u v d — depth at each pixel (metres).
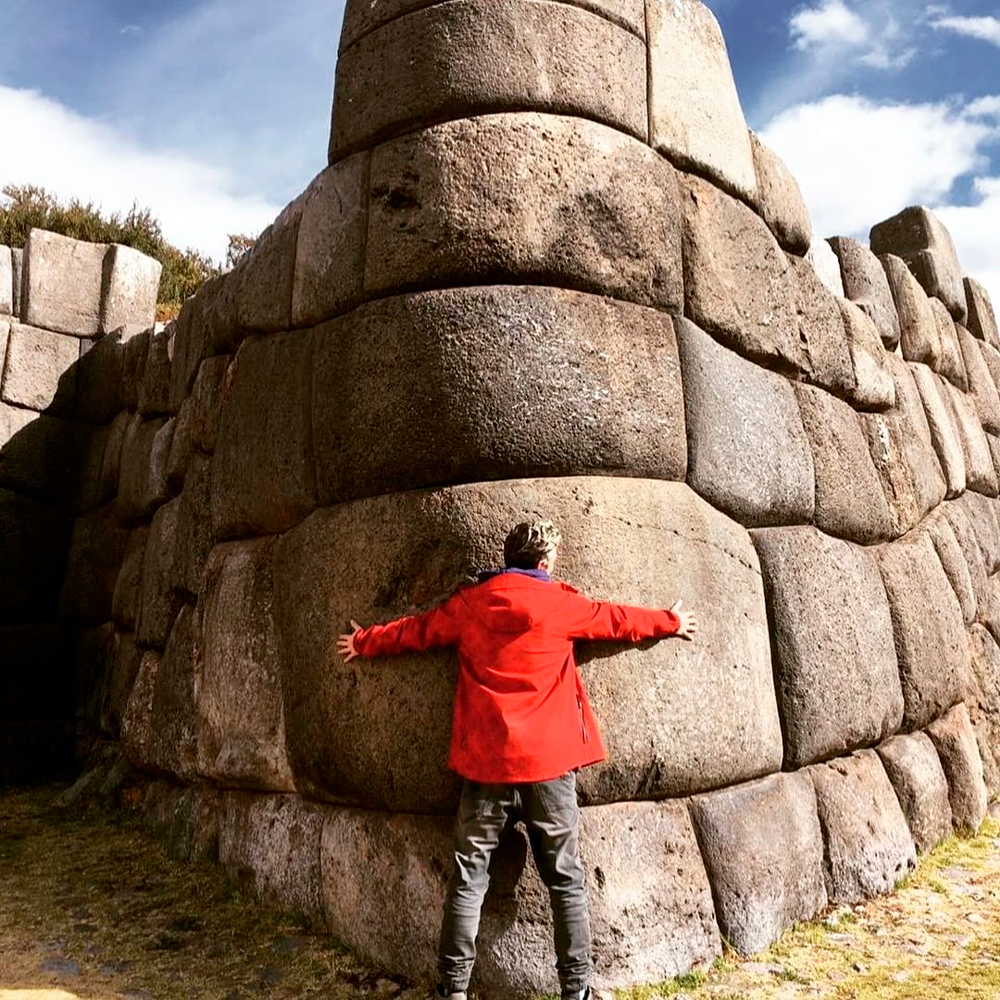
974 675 5.80
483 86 3.65
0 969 3.25
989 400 7.77
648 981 3.11
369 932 3.33
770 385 4.48
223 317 5.19
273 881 3.78
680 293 3.96
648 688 3.38
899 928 3.64
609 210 3.72
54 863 4.44
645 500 3.55
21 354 7.42
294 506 4.07
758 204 4.71
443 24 3.75
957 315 7.70
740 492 4.05
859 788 4.22
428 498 3.46
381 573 3.50
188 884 4.05
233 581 4.37
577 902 2.93
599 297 3.65
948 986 3.11
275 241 4.52
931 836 4.61
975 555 6.39
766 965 3.28
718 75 4.55
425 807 3.30
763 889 3.50
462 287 3.54
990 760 5.57
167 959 3.35
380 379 3.59
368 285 3.72
